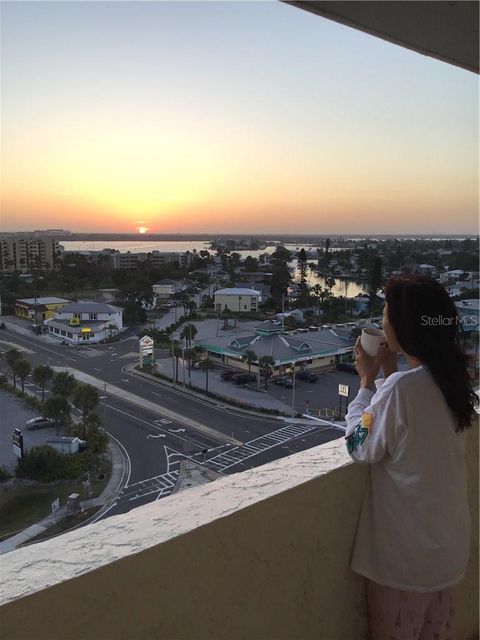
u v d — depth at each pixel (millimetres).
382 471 1671
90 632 1225
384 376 1822
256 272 90188
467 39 2346
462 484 1653
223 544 1446
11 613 1110
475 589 2262
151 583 1314
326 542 1720
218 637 1462
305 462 1780
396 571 1633
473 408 1646
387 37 2312
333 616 1773
